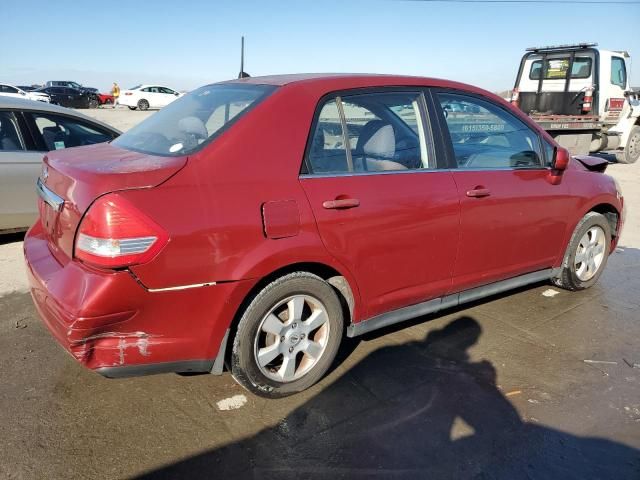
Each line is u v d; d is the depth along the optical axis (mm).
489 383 3105
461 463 2441
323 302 2871
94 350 2334
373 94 3119
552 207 3932
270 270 2578
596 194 4285
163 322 2404
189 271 2379
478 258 3527
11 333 3543
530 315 4066
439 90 3426
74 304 2271
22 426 2596
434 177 3236
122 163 2541
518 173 3703
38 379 3004
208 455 2447
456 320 3939
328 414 2771
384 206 2953
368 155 3029
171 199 2348
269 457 2445
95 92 38594
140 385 2980
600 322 3975
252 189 2549
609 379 3193
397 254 3076
